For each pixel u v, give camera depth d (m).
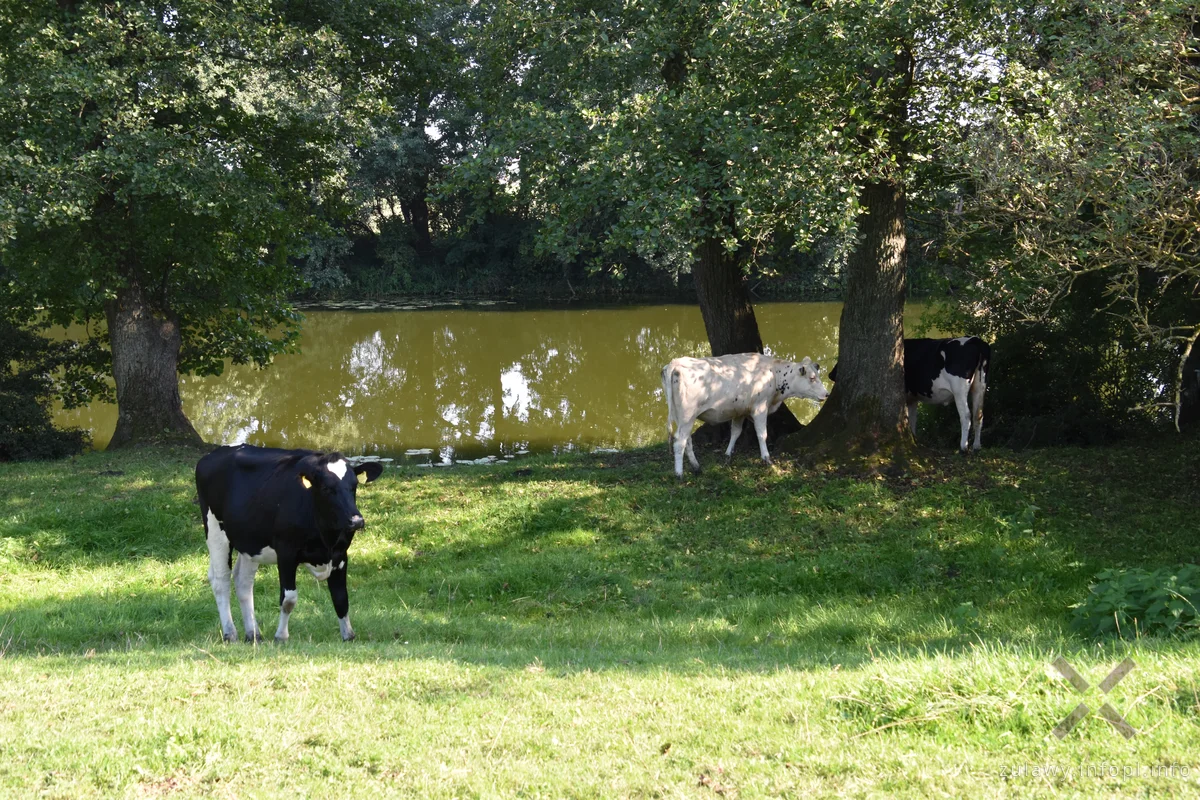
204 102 18.22
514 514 13.33
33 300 19.73
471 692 5.92
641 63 14.38
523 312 47.31
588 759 4.70
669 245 12.70
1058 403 17.08
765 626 9.55
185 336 21.88
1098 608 8.09
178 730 5.09
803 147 12.15
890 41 12.02
